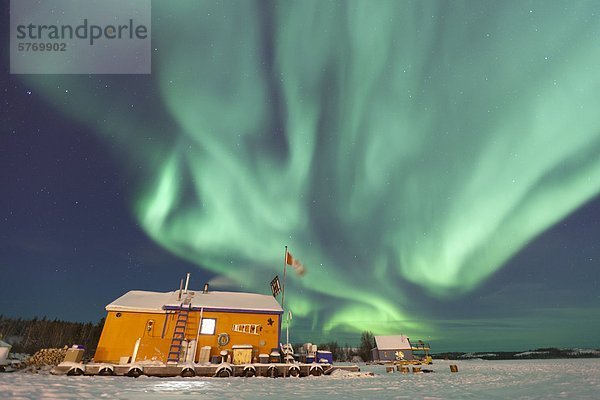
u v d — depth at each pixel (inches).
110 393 395.5
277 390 476.4
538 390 505.0
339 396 428.1
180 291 824.9
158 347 733.3
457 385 578.6
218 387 491.5
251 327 788.6
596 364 1555.1
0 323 2006.6
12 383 445.4
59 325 1995.6
